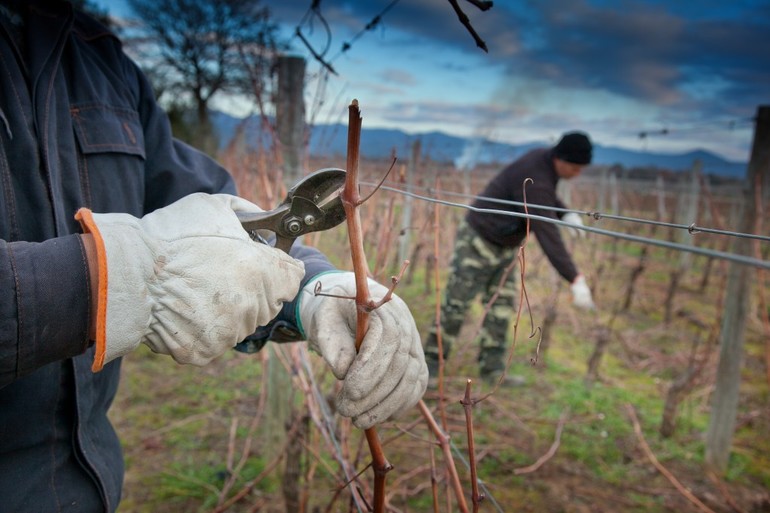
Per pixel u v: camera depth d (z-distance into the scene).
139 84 1.09
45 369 0.79
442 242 4.91
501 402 3.47
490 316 3.58
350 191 0.63
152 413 3.10
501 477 2.69
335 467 2.46
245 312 0.67
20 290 0.56
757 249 2.60
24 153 0.77
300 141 2.32
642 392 3.87
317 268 0.92
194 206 0.71
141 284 0.62
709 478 2.82
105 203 0.91
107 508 0.90
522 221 2.39
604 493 2.63
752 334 5.34
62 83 0.88
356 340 0.71
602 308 5.96
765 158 2.48
